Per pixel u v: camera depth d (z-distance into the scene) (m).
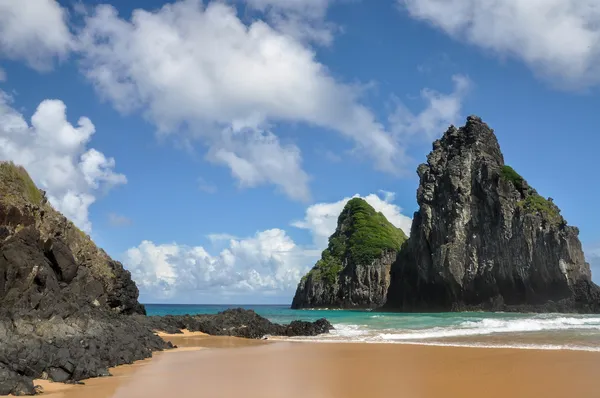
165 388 14.56
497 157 100.25
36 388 14.09
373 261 151.75
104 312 28.55
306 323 41.28
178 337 37.62
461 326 40.62
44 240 23.31
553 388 14.05
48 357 16.12
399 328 40.38
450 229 95.06
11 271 19.23
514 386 14.40
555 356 20.56
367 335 35.28
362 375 16.67
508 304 87.00
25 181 26.09
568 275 81.81
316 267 173.50
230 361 21.22
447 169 99.19
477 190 94.81
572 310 79.88
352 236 168.75
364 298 148.38
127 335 24.20
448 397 13.02
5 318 17.56
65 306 20.70
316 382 15.41
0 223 21.59
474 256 92.00
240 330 39.44
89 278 30.41
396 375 16.58
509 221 88.88
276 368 18.70
